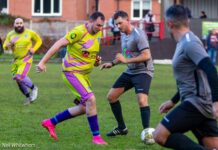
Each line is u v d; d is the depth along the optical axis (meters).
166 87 28.73
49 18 64.88
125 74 14.88
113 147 13.73
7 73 35.94
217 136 10.34
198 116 10.09
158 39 53.12
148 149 13.55
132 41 14.43
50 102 22.08
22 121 17.33
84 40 13.94
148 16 56.62
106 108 20.34
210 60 9.71
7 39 21.81
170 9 10.17
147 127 14.38
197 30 52.34
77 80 14.02
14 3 65.12
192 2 64.44
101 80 32.22
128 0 65.12
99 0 64.69
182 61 10.05
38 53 54.31
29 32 21.81
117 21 14.49
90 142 14.30
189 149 10.06
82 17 64.88
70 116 14.37
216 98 9.55
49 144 13.97
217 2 64.62
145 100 14.48
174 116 10.09
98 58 14.43
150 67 14.65
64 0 65.00
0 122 17.09
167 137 10.17
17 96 24.02
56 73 36.72
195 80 10.04
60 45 13.79
